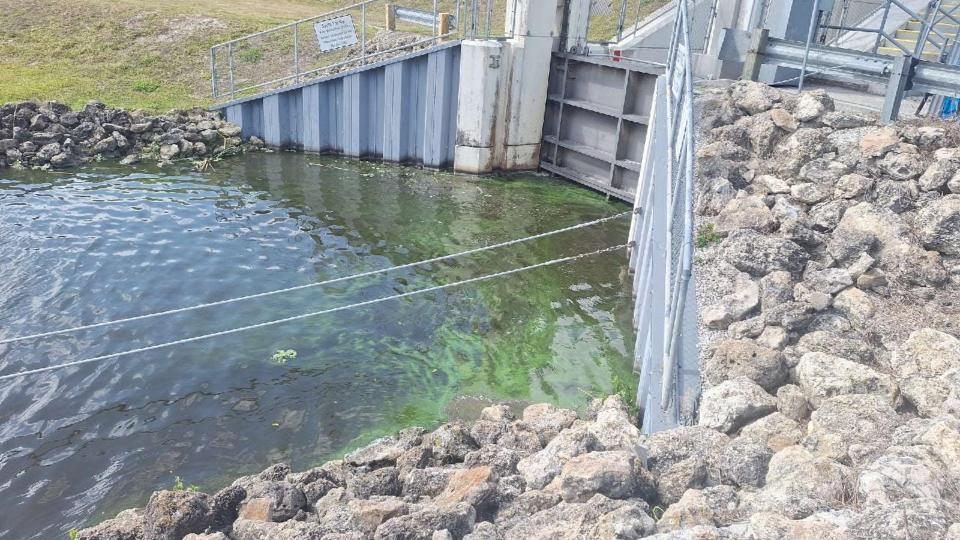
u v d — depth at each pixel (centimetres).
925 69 978
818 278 805
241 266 1184
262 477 633
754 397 614
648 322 834
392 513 510
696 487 516
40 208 1386
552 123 1772
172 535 538
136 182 1572
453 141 1770
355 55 2066
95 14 2228
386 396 863
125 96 1934
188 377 884
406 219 1437
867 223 848
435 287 1047
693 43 1634
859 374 613
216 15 2312
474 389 883
